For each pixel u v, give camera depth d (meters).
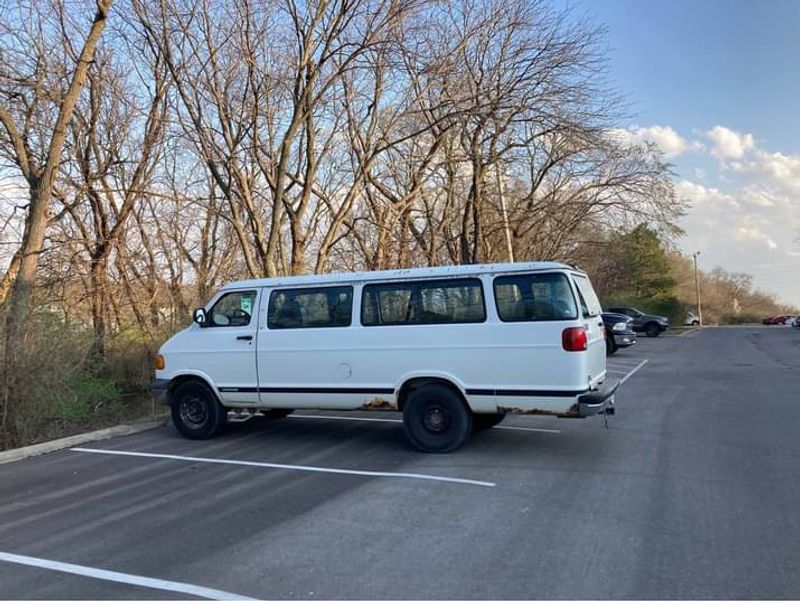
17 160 13.79
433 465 7.03
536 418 9.73
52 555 4.74
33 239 11.96
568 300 7.03
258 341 8.44
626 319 25.78
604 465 6.89
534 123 17.78
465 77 17.73
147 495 6.23
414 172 20.67
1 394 9.59
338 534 4.97
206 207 15.73
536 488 6.07
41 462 7.88
